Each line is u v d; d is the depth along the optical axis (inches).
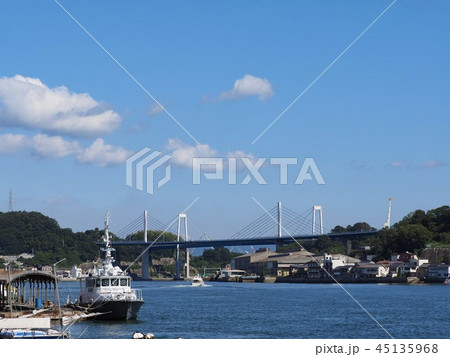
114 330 3590.1
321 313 4943.4
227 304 6018.7
